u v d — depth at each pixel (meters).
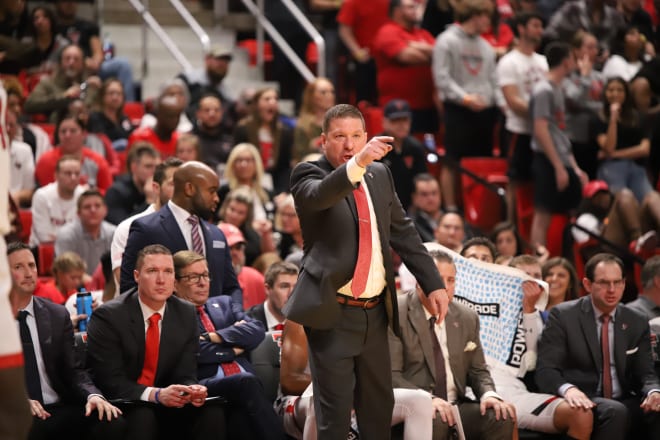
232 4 35.75
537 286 16.66
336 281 10.61
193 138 23.27
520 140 24.81
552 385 16.12
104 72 29.83
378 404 11.14
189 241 15.58
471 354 15.55
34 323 14.16
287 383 14.82
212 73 28.61
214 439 14.22
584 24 28.48
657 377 16.52
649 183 25.19
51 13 28.12
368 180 10.95
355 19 28.81
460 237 20.67
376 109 27.42
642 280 18.12
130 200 21.91
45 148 24.77
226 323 15.45
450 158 25.05
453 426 14.53
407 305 15.39
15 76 27.20
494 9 28.94
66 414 13.85
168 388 13.86
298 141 25.78
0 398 7.67
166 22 34.47
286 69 32.44
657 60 25.95
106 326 14.20
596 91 25.44
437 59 26.19
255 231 21.50
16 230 21.28
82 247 20.52
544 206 23.89
